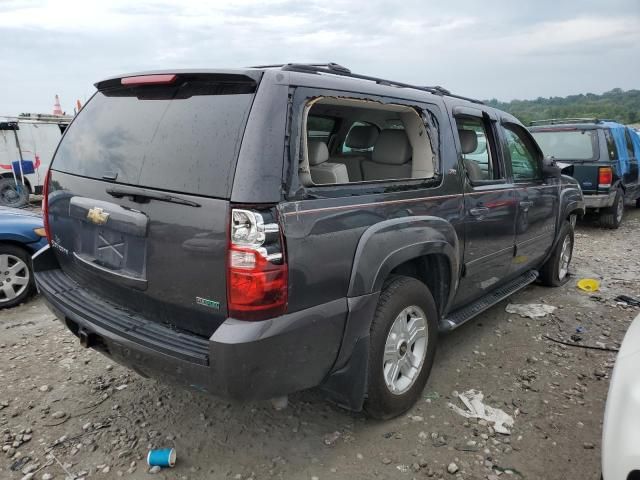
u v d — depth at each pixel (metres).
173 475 2.64
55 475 2.63
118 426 3.05
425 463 2.75
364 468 2.71
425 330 3.26
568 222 5.81
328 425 3.09
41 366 3.79
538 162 4.93
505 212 4.13
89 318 2.68
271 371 2.27
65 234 3.08
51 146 12.51
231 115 2.29
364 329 2.67
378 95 2.91
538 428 3.09
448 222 3.35
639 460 1.77
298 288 2.29
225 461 2.75
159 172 2.43
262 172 2.17
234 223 2.13
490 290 4.39
